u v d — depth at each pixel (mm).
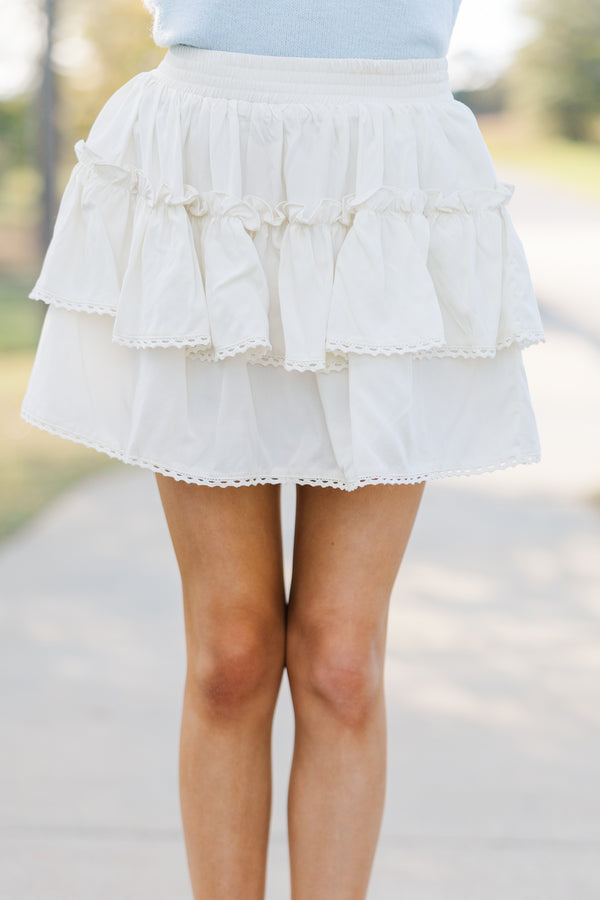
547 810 2926
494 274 2041
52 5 11305
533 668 3854
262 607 2039
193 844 2078
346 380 1984
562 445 7355
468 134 2051
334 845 2023
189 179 2014
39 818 2854
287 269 1976
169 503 2074
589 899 2553
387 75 1991
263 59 1979
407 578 4777
